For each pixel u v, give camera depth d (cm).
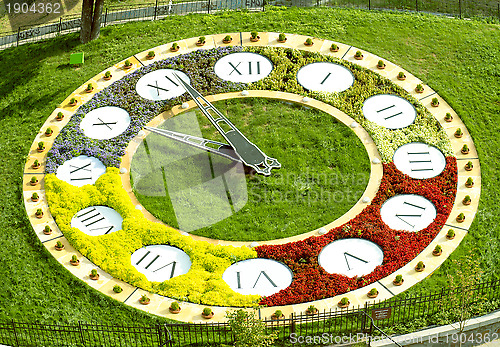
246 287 3181
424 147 3756
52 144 3816
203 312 3066
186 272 3253
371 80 4069
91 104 3978
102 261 3281
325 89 4031
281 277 3212
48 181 3616
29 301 3134
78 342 2970
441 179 3612
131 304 3125
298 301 3116
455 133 3825
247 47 4281
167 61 4194
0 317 3067
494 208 3506
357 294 3145
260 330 2803
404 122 3869
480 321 3061
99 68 4231
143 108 3934
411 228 3409
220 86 4034
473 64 4238
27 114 3997
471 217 3466
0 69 4344
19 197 3575
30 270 3256
